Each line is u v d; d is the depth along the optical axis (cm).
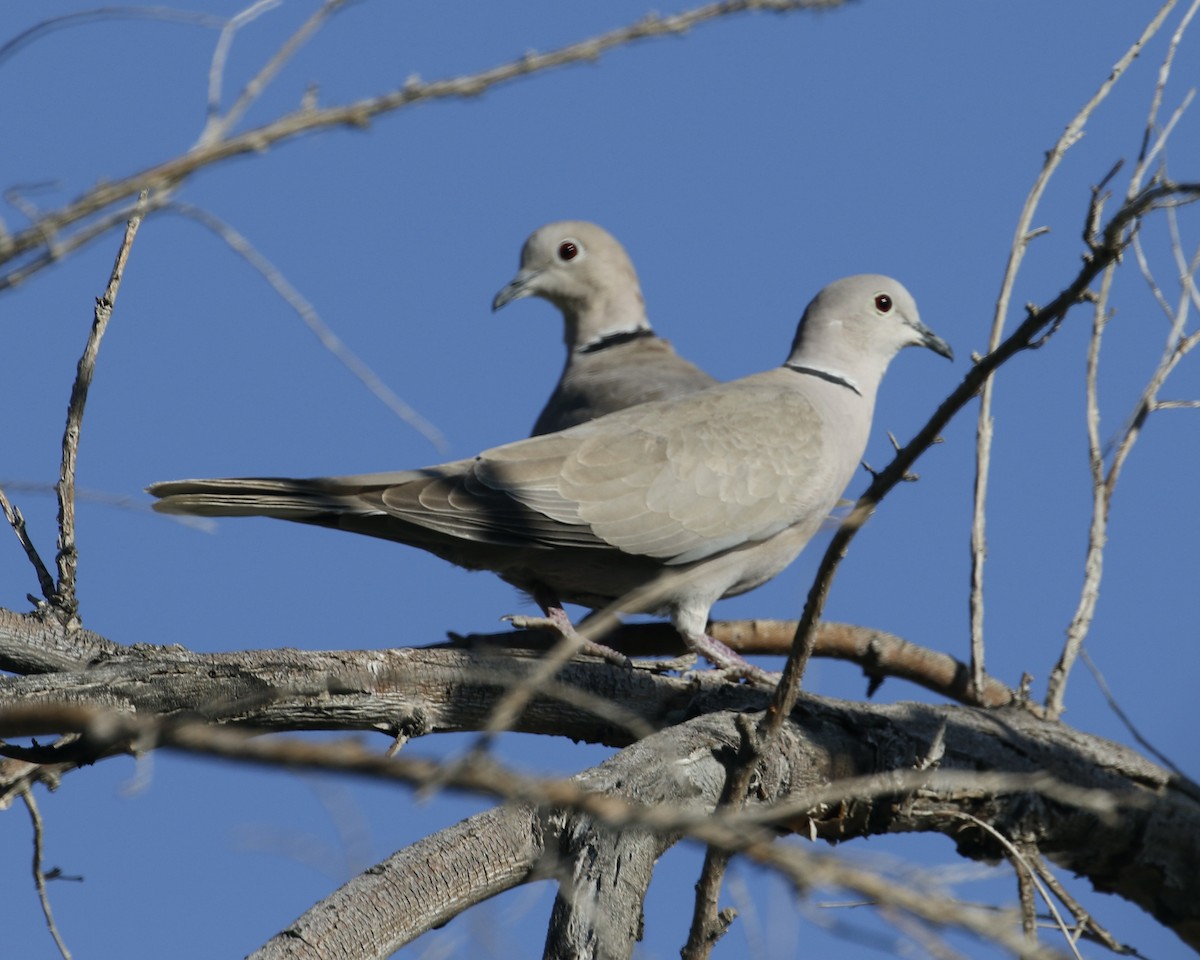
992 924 415
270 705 852
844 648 1230
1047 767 952
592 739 971
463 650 927
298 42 448
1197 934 1004
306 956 672
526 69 455
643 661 984
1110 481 1066
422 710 895
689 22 471
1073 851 978
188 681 828
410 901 709
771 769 875
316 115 435
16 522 891
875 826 927
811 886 411
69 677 808
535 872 753
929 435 671
